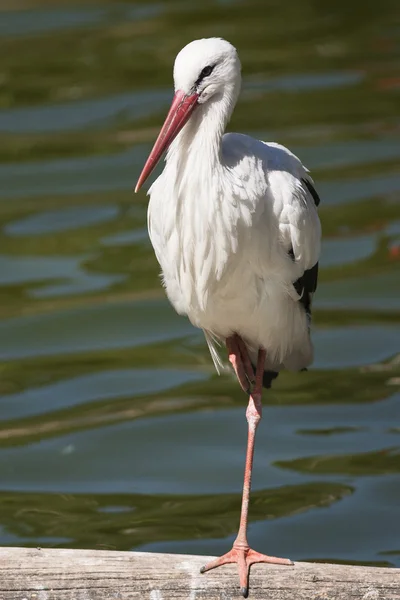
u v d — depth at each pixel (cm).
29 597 653
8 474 1185
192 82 789
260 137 2000
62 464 1200
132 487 1163
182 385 1359
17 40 2538
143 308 1520
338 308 1515
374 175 1855
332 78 2294
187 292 843
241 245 798
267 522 1096
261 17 2700
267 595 668
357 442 1228
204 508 1116
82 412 1301
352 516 1101
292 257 836
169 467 1195
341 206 1764
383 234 1684
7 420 1283
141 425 1272
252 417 863
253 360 946
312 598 662
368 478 1167
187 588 666
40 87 2258
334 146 1966
